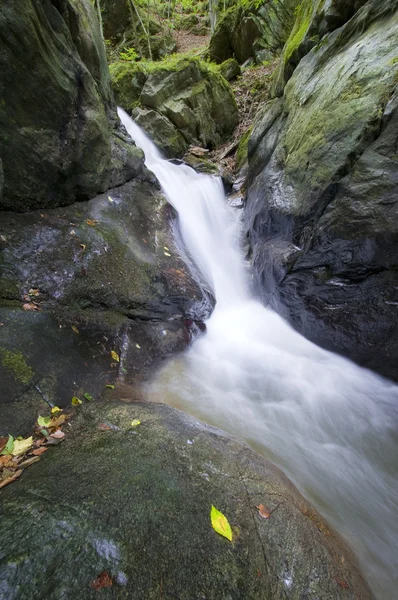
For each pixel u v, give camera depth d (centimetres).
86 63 479
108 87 560
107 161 474
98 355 335
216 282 550
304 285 434
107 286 381
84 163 425
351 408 375
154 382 357
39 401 258
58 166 391
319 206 407
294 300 453
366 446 334
